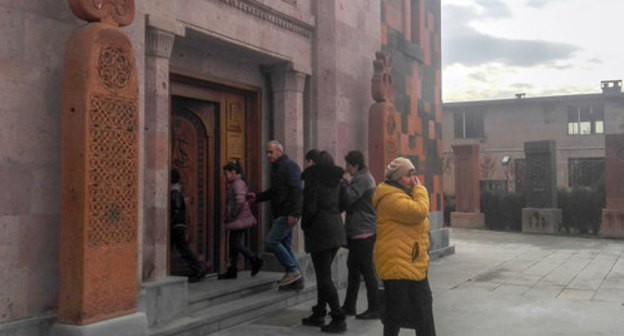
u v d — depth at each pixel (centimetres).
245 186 752
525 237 1761
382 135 950
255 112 848
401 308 480
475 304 752
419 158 1230
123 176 488
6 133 447
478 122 3262
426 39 1288
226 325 625
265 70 855
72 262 456
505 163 2925
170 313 575
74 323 455
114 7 492
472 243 1574
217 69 770
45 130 474
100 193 468
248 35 755
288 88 851
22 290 455
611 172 1744
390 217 481
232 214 746
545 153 1919
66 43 482
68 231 459
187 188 760
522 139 3155
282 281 745
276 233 729
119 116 486
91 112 462
